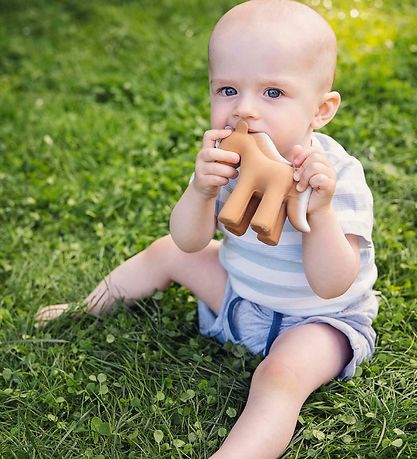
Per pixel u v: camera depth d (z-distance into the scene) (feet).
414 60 6.09
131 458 3.23
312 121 3.39
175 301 4.03
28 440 3.32
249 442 3.11
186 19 7.18
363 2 7.11
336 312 3.50
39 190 4.98
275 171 3.09
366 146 5.13
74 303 3.97
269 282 3.48
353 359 3.46
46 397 3.47
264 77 3.22
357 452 3.23
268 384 3.23
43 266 4.35
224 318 3.67
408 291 4.07
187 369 3.62
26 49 6.87
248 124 3.24
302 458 3.23
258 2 3.35
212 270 3.74
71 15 7.47
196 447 3.27
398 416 3.36
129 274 3.93
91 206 4.81
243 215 3.09
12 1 7.62
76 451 3.29
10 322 3.94
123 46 6.88
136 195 4.86
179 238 3.49
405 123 5.38
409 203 4.64
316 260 3.23
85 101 6.06
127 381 3.57
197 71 6.33
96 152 5.36
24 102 6.04
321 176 3.08
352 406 3.42
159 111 5.81
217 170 3.19
